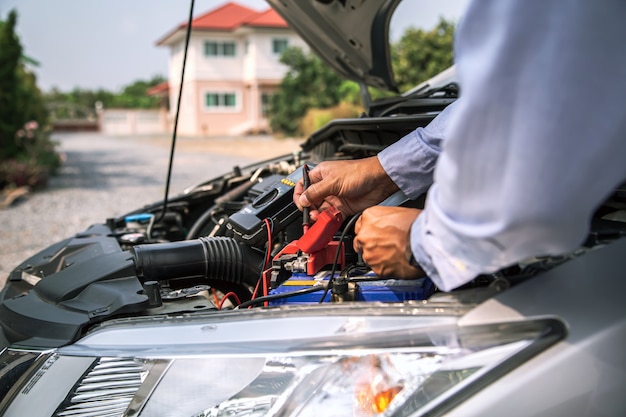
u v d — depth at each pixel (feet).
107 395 4.34
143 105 224.12
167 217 9.42
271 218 6.22
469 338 3.81
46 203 34.58
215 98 126.82
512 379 3.65
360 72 10.50
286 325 4.22
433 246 3.84
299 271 5.60
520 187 3.13
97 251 7.13
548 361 3.65
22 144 44.86
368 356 3.90
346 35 9.67
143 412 4.21
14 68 42.86
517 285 4.01
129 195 37.63
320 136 9.13
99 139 121.60
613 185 3.26
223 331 4.32
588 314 3.75
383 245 4.44
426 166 5.66
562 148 3.06
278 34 120.98
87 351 4.59
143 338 4.51
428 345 3.84
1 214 30.89
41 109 53.72
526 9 3.10
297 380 3.96
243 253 6.61
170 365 4.25
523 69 3.10
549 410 3.63
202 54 124.67
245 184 9.59
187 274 6.42
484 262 3.58
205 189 10.27
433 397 3.73
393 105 8.96
